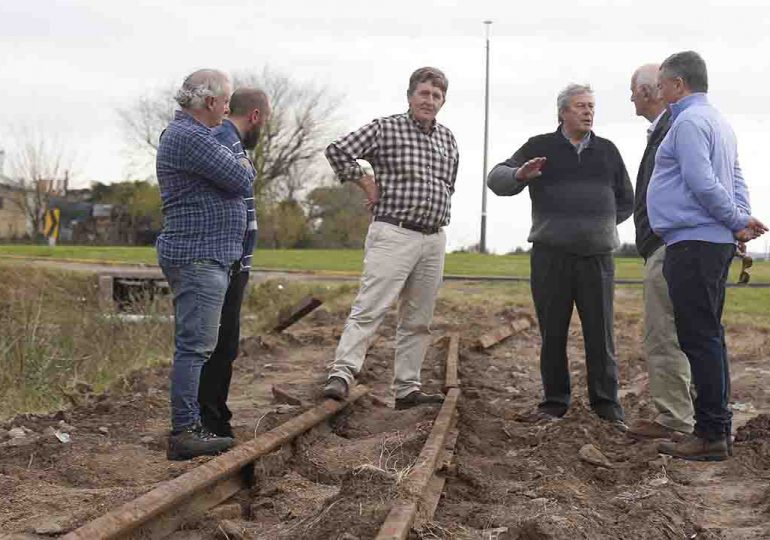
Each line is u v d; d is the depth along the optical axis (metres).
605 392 7.86
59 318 15.23
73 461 6.23
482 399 9.17
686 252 6.36
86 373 11.59
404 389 8.31
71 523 4.93
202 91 6.13
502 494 5.55
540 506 5.17
